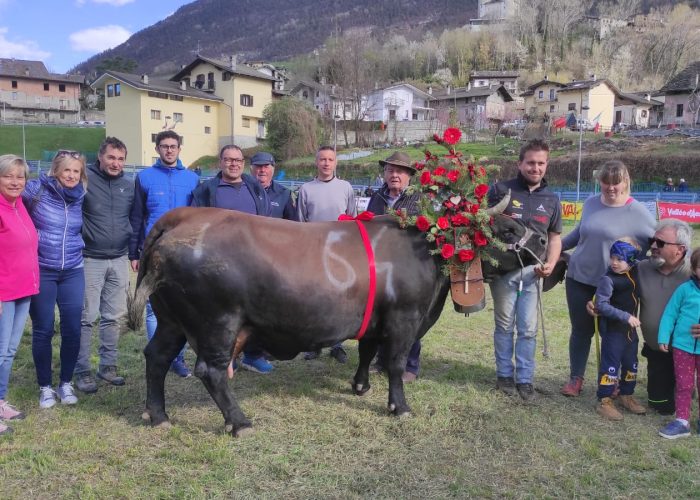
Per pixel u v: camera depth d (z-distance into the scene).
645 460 3.71
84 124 65.12
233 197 4.92
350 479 3.41
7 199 3.86
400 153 5.09
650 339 4.42
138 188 5.03
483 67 89.38
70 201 4.30
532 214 4.56
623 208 4.55
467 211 4.17
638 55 84.56
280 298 3.73
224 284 3.66
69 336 4.43
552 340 6.30
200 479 3.37
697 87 44.25
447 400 4.61
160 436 3.93
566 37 93.88
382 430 4.08
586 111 50.88
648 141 35.38
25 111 71.81
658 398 4.45
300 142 43.47
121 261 4.83
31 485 3.31
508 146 39.62
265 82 50.28
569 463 3.66
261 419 4.23
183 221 3.81
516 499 3.26
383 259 4.01
